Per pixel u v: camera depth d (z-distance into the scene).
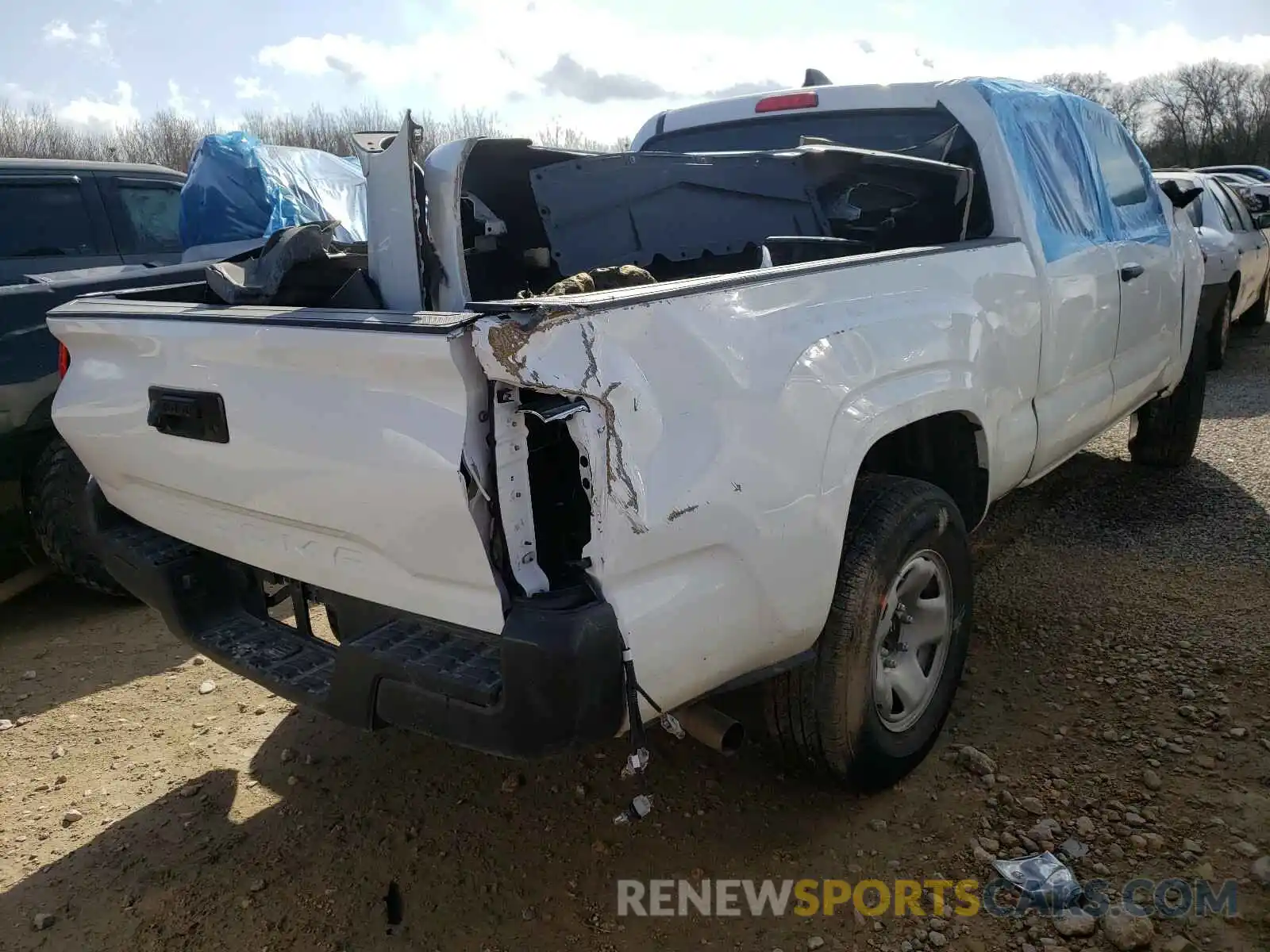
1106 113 4.55
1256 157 50.22
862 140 4.00
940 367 2.81
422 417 1.95
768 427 2.19
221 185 6.43
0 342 4.07
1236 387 7.83
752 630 2.26
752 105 4.25
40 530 4.34
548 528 2.06
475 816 2.90
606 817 2.85
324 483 2.18
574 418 1.88
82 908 2.59
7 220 5.85
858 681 2.60
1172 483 5.43
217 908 2.57
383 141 2.72
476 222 3.19
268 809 3.00
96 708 3.68
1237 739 2.98
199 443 2.46
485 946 2.38
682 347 2.03
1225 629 3.66
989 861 2.54
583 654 1.90
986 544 4.67
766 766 3.04
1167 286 4.69
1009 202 3.47
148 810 3.03
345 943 2.42
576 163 3.08
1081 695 3.30
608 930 2.41
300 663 2.53
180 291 3.36
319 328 2.06
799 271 2.40
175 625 2.76
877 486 2.73
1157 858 2.50
